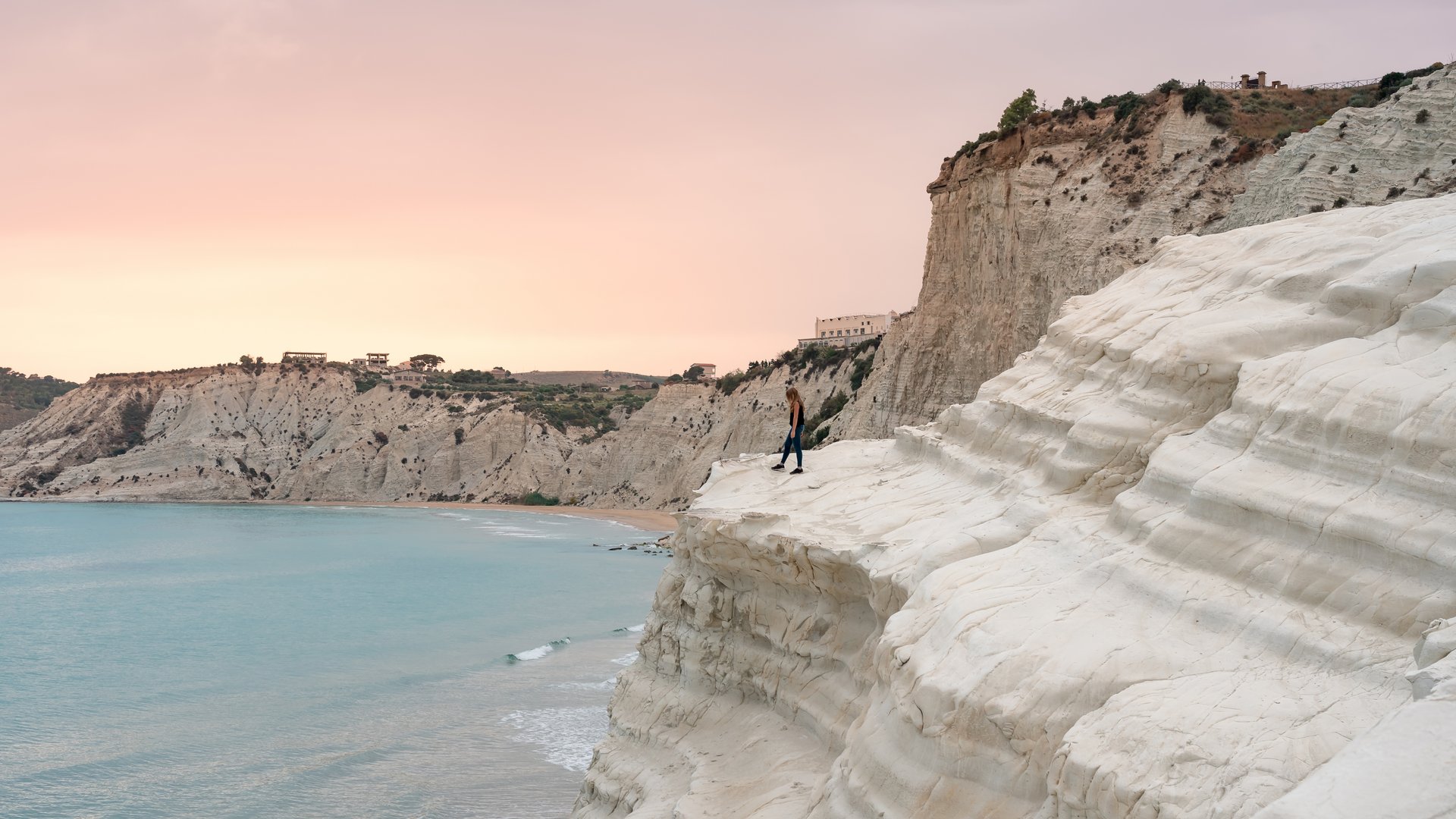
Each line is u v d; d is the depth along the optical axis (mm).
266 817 27141
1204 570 9562
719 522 17156
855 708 14242
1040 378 15734
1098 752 8047
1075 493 12719
